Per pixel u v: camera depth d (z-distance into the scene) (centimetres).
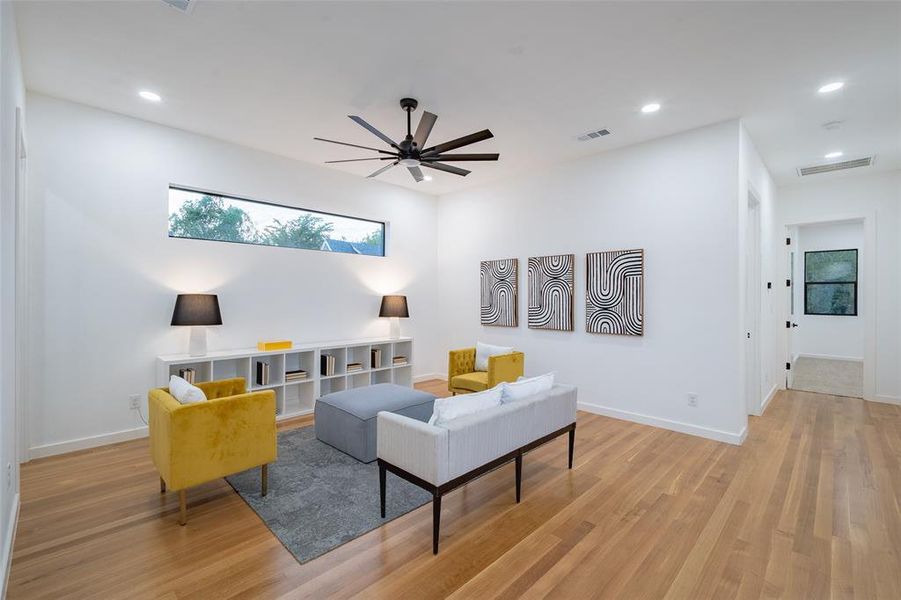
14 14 233
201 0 226
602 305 462
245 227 468
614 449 363
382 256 595
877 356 521
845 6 228
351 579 198
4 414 199
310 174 508
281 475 309
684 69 296
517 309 552
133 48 273
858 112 361
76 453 346
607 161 461
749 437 393
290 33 257
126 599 183
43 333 338
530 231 538
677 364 410
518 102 346
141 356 387
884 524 245
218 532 235
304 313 505
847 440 384
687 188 403
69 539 226
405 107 348
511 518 252
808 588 193
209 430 250
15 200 245
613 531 238
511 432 263
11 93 221
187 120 388
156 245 396
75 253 354
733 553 219
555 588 192
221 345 439
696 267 397
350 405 355
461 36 259
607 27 249
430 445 218
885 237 517
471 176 559
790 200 588
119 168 375
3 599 180
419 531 238
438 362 662
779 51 273
